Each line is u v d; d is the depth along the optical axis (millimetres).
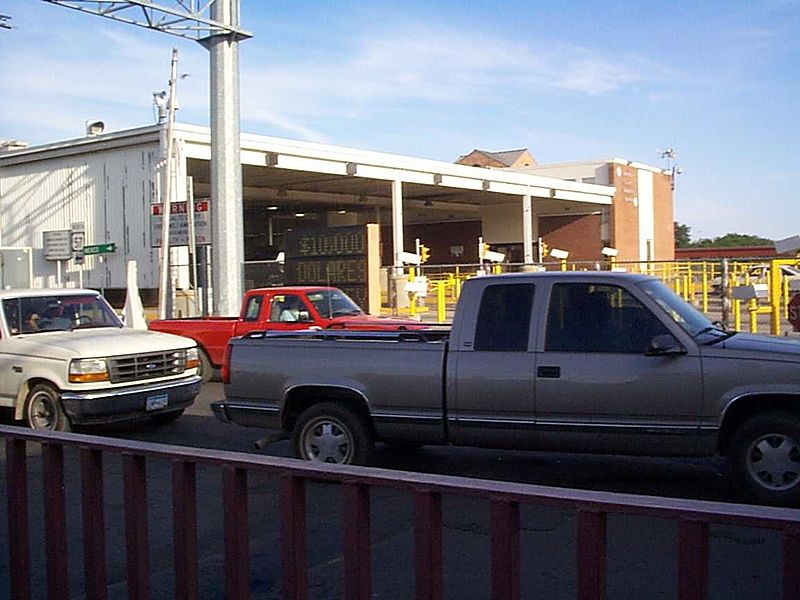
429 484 3094
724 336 7598
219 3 19766
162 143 26875
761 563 5801
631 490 7789
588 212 51281
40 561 6031
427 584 3092
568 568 5785
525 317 7742
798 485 6863
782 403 7039
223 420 8914
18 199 31797
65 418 10516
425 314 29703
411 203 48500
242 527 3584
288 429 8695
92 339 11000
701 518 2613
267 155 30625
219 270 20188
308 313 15125
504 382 7680
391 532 6742
